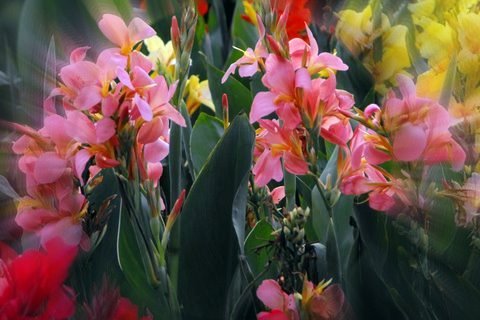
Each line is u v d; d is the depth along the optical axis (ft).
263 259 9.72
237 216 9.42
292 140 9.36
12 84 11.10
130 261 9.53
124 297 9.68
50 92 9.71
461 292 9.59
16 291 9.05
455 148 9.21
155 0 12.16
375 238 9.53
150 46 10.71
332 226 9.45
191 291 9.58
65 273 9.16
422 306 9.55
